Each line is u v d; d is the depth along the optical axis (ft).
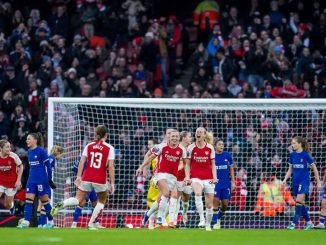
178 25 249.55
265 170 186.39
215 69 230.68
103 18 247.29
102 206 145.28
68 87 224.33
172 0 276.21
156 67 238.07
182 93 222.48
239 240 115.24
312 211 185.16
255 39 230.48
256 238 120.26
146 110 198.18
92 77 232.94
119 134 187.42
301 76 227.61
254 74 227.61
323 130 188.85
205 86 226.38
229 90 223.30
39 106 212.84
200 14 254.06
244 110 190.70
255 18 239.50
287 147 188.44
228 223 182.39
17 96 217.15
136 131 188.44
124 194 184.65
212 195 150.71
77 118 181.57
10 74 228.63
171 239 115.44
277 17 243.60
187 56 254.27
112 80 226.79
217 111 197.47
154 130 192.85
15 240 110.73
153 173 165.78
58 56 235.81
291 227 166.09
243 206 183.83
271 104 180.55
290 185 185.68
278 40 230.27
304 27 241.14
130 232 132.46
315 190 186.29
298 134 191.11
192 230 143.02
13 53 233.96
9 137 209.36
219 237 121.39
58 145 176.35
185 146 158.81
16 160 165.68
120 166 186.39
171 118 191.42
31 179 156.66
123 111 195.83
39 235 121.80
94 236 120.37
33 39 242.37
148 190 169.78
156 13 274.36
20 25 243.19
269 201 181.37
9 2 260.62
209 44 234.99
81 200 145.48
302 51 230.07
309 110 191.01
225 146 189.57
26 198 156.15
